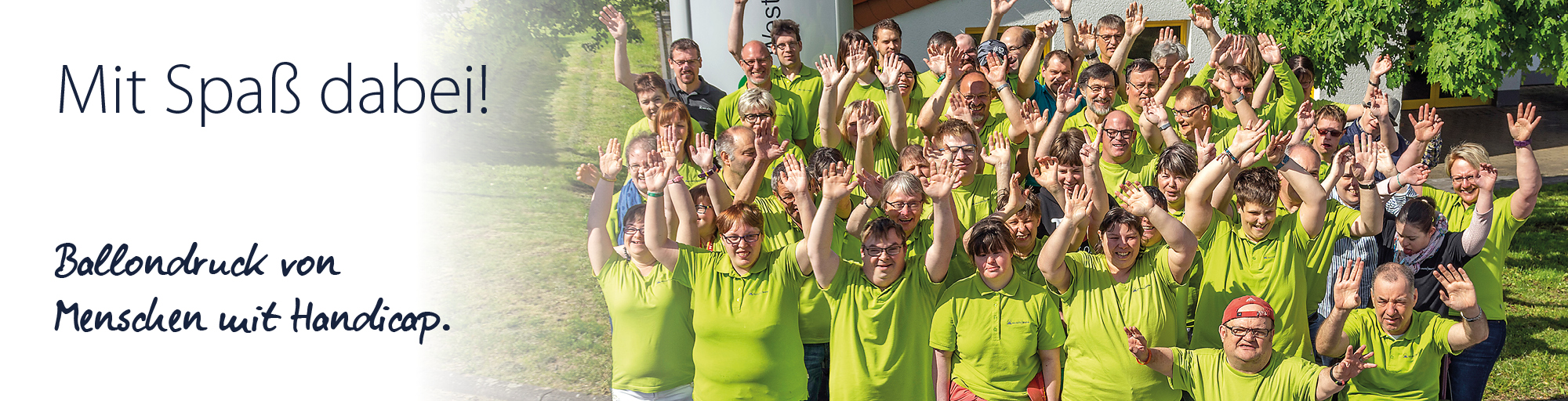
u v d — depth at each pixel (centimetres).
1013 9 1360
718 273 499
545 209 1112
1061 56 755
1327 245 559
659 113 641
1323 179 658
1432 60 869
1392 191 582
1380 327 509
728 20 877
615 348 530
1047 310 486
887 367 482
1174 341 492
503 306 814
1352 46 927
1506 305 816
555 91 1628
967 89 660
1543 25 827
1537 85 2188
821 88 784
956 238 507
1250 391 461
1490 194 544
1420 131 668
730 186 618
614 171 524
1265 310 453
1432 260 563
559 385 679
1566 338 738
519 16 1192
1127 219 478
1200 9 869
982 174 616
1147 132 677
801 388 509
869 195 529
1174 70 745
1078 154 573
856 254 570
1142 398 485
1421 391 507
